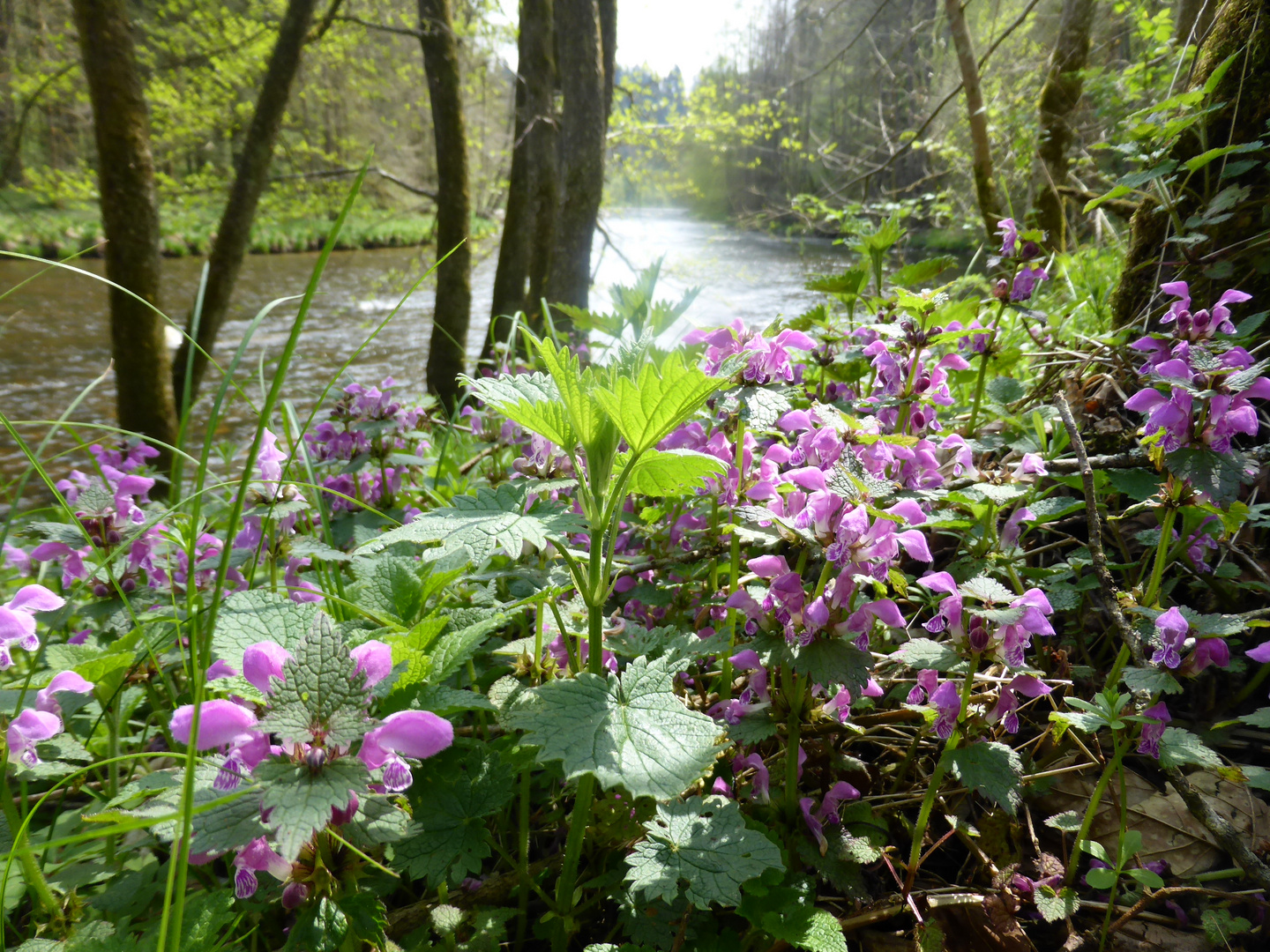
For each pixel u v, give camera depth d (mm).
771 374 2145
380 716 1560
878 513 1665
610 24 10359
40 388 13312
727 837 1567
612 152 13180
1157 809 2146
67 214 29406
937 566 3061
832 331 3561
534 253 9594
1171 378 1990
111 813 1192
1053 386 3723
